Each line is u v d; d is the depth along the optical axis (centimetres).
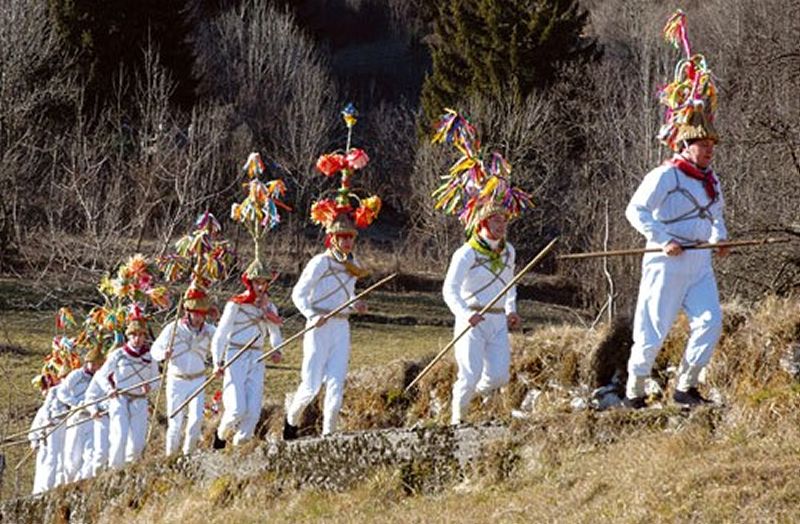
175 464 1878
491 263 1623
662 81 5138
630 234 4319
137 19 6406
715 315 1384
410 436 1591
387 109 7994
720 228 1409
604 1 7694
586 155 5844
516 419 1526
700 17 6366
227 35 7594
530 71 6347
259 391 1880
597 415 1476
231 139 6231
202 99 6869
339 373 1750
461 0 6500
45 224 5106
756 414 1374
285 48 7544
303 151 6319
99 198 4784
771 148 3269
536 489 1416
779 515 1175
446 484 1543
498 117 6088
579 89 6128
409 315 5294
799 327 1557
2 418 3328
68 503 2042
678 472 1297
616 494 1312
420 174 6359
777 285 2911
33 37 5716
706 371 1606
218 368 1873
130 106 6256
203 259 2011
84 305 4491
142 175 4700
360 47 9456
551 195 6000
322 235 5959
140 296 2197
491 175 1658
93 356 2325
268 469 1731
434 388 2034
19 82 5462
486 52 6431
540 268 6041
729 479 1252
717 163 3425
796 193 3209
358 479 1623
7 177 5000
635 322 1441
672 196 1399
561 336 1917
